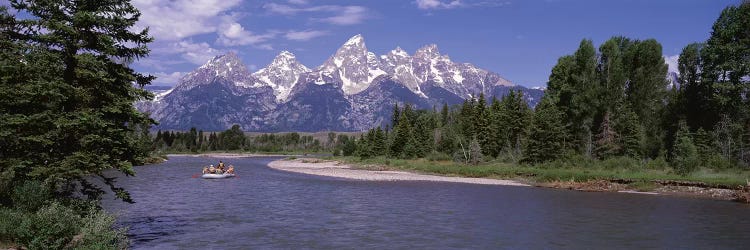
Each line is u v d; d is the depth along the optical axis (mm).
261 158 155750
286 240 21578
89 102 18922
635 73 79500
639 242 21828
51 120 17594
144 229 23766
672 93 80688
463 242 21531
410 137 104812
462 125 109625
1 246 14273
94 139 18266
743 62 58812
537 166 67188
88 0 19109
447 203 35688
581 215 29953
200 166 89875
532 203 36062
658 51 79938
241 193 41781
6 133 16953
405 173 73125
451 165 78625
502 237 22734
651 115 78625
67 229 15531
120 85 19922
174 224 25422
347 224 26016
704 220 28203
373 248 20172
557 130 69438
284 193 42188
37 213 15445
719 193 41781
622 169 59688
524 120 88562
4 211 15609
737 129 61625
